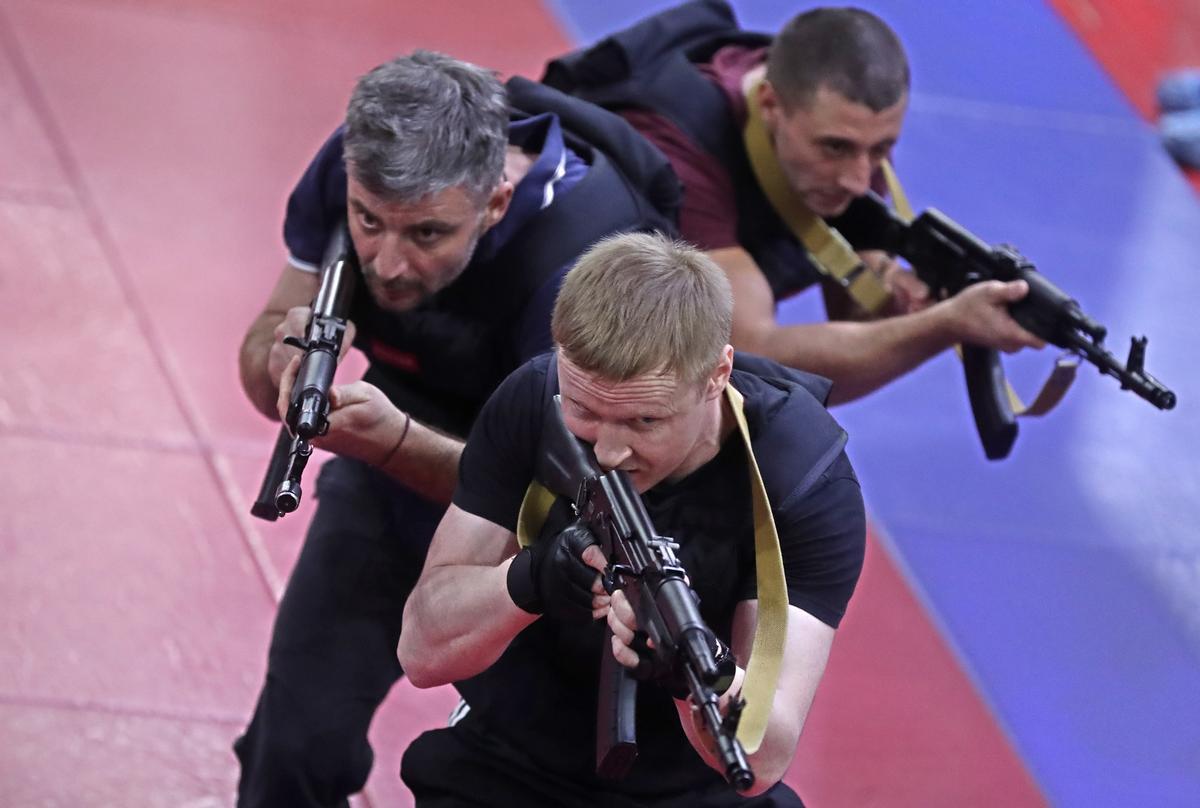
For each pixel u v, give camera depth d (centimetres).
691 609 795
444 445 1155
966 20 3167
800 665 927
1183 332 2472
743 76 1438
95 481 1848
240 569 1783
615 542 849
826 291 1583
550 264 1134
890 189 1538
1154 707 1816
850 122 1356
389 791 1552
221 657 1669
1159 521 2123
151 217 2316
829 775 1644
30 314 2088
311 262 1266
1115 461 2212
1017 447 2205
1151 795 1691
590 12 3034
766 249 1455
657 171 1220
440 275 1117
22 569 1709
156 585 1733
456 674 974
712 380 888
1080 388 2331
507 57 2866
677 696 848
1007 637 1881
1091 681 1838
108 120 2498
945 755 1698
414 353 1190
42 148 2403
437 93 1076
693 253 886
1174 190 2819
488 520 984
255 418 2014
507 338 1162
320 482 1298
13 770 1487
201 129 2528
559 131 1198
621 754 902
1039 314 1337
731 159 1405
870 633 1850
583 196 1160
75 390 1983
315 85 2708
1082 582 1988
